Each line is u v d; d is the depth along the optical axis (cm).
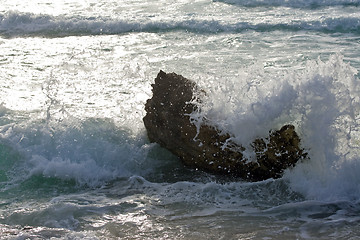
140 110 2858
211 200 2097
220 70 3681
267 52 4241
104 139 2564
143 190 2228
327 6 6147
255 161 2273
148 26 5431
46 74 3738
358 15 5334
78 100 3084
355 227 1836
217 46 4569
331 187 2111
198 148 2362
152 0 6744
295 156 2222
